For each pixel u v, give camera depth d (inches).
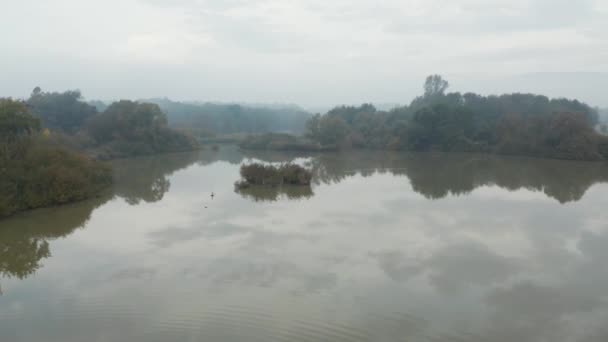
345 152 3976.4
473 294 840.3
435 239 1179.9
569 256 1044.5
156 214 1477.6
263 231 1256.8
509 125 3538.4
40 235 1249.4
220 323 724.7
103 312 767.7
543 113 3954.2
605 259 1021.2
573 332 701.9
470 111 3821.4
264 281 900.6
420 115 3855.8
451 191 1867.6
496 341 674.8
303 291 851.4
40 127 1973.4
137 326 716.7
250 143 4338.1
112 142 3427.7
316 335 685.9
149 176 2400.3
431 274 939.3
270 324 721.0
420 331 702.5
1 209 1392.7
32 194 1541.6
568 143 3043.8
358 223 1339.8
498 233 1231.5
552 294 840.3
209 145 4830.2
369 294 839.1
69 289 869.8
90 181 1855.3
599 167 2642.7
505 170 2546.8
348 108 5260.8
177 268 975.0
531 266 984.3
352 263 1003.3
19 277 938.7
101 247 1131.3
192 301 808.9
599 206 1552.7
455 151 3725.4
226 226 1312.7
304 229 1277.1
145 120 3732.8
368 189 1940.2
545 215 1428.4
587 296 831.7
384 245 1130.7
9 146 1694.1
